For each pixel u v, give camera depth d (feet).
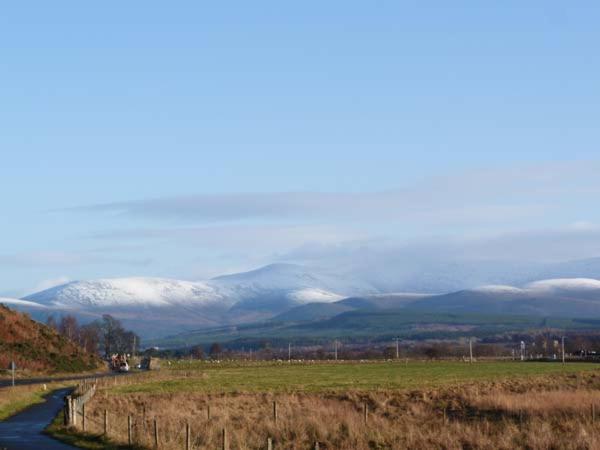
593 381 346.74
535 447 142.61
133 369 563.89
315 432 166.91
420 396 268.41
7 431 175.73
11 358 456.86
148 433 159.94
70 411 184.96
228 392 305.12
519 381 354.54
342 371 503.20
